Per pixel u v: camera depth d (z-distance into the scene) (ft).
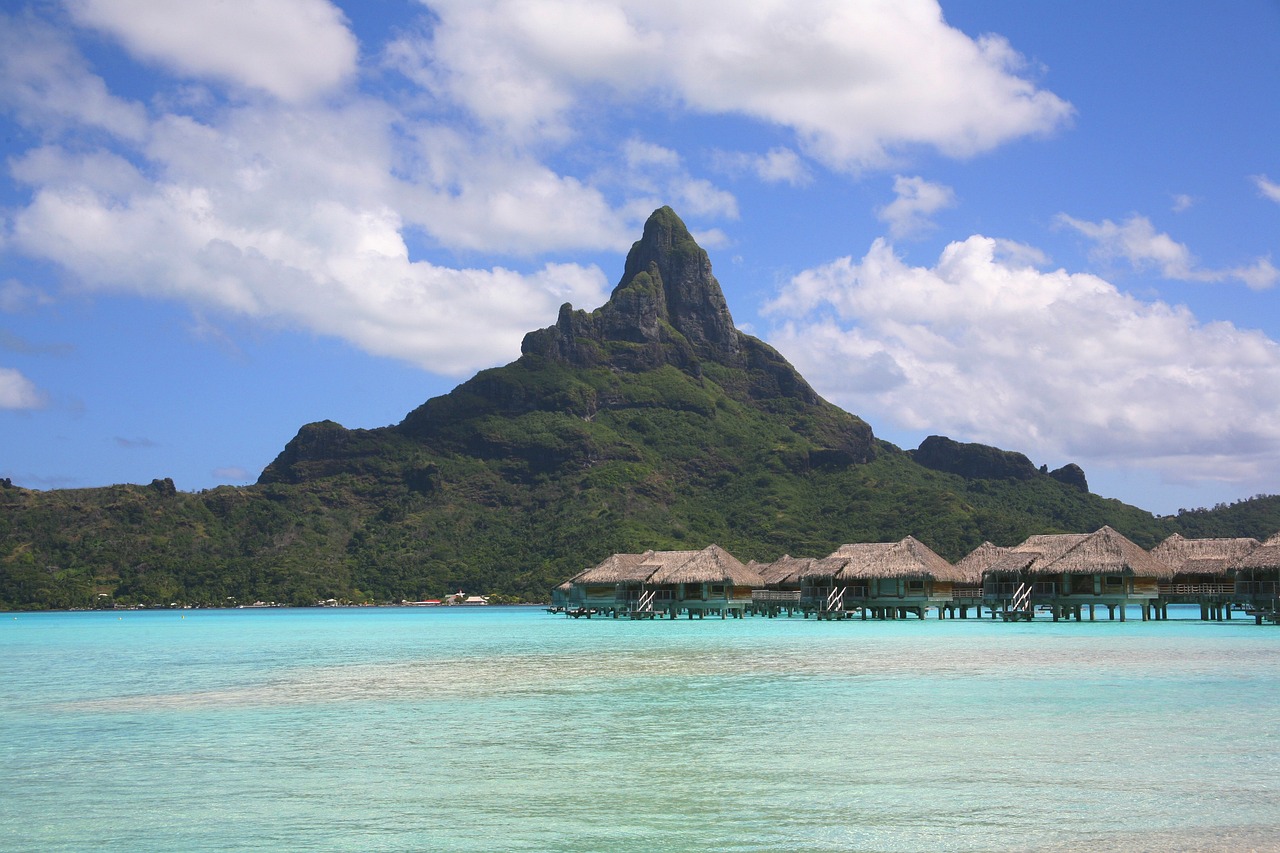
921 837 63.05
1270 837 62.13
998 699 113.09
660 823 66.39
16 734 96.94
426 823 66.85
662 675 140.77
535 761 83.35
